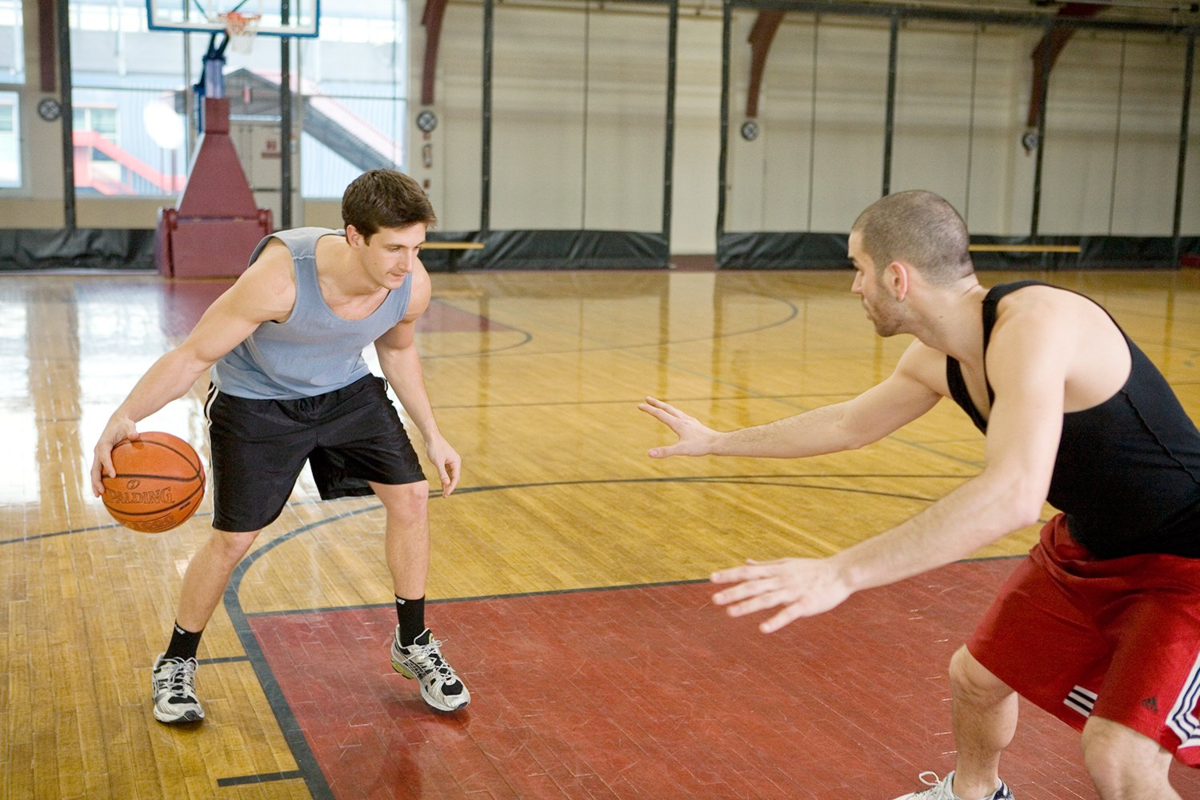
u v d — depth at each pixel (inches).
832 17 725.9
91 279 532.4
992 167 770.8
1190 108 793.6
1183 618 69.4
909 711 111.8
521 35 704.4
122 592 142.3
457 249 629.3
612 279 602.5
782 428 89.4
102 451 95.9
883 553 62.7
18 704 110.4
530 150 719.7
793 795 95.3
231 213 542.6
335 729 106.1
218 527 103.3
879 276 71.4
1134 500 70.6
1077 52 762.8
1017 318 66.9
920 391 84.8
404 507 108.1
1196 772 102.0
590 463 216.1
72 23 633.0
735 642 128.9
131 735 104.2
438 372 311.9
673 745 104.0
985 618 82.7
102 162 651.5
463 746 103.1
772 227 743.1
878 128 748.6
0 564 151.9
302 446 102.8
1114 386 68.1
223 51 527.2
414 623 111.2
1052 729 109.0
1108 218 790.5
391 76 687.1
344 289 94.8
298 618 134.3
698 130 767.7
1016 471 62.4
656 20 730.8
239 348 100.8
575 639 129.2
